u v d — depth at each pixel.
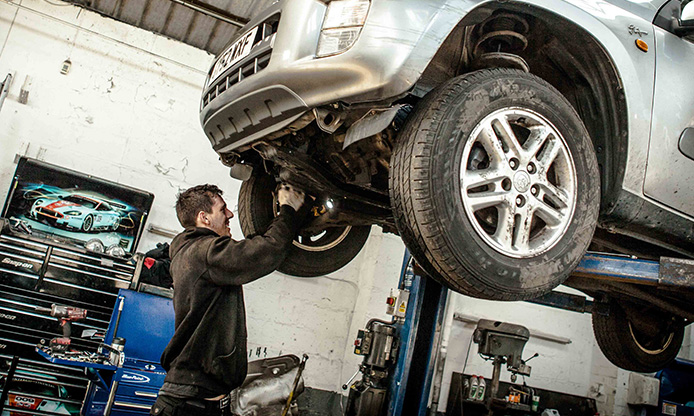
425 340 3.58
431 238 1.35
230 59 1.75
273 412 3.70
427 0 1.46
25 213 4.32
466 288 1.42
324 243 2.52
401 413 3.43
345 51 1.42
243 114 1.65
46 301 4.05
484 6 1.55
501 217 1.48
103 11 5.11
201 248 1.85
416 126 1.42
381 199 2.12
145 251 5.01
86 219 4.53
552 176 1.63
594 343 6.36
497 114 1.49
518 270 1.44
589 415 5.98
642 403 5.87
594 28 1.69
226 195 5.40
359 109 1.48
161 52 5.32
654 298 2.57
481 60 1.71
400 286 3.97
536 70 1.95
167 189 5.17
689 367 4.90
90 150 4.93
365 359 3.75
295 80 1.46
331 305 5.71
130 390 3.31
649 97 1.77
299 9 1.52
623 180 1.73
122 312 3.96
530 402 5.31
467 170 1.44
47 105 4.84
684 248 2.00
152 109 5.22
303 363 3.63
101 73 5.07
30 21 4.88
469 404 5.56
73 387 4.00
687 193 1.87
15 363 2.96
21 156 4.53
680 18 1.91
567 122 1.60
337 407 5.48
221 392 1.78
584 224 1.59
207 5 4.73
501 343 4.70
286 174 1.96
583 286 2.49
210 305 1.80
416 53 1.40
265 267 1.81
